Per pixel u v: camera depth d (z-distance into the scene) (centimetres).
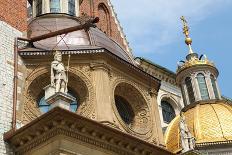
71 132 1598
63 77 1691
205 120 2867
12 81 1859
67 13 2583
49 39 2148
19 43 2003
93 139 1658
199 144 2695
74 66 2014
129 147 1764
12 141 1684
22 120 1823
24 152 1662
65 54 2006
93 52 2031
